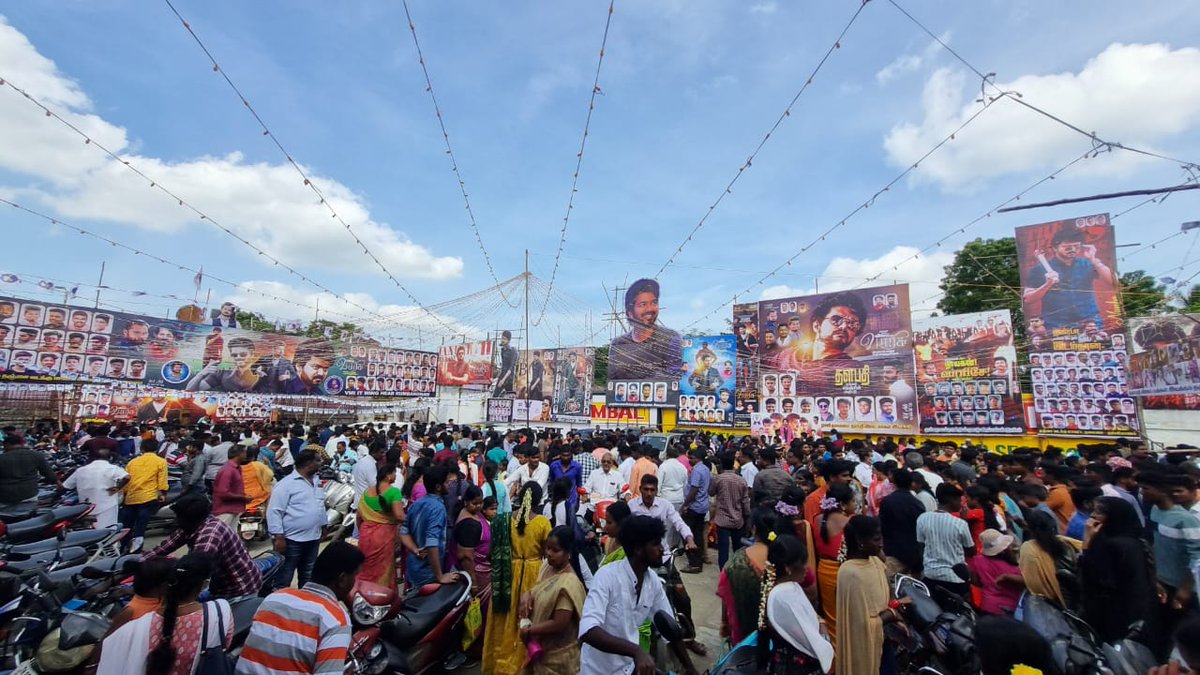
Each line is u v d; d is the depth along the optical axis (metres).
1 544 6.03
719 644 5.55
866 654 3.32
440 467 5.50
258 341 23.33
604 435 13.07
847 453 11.42
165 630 2.59
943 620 4.17
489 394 28.11
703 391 22.64
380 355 26.83
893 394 18.58
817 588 4.42
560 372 26.56
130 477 8.08
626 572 3.08
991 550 4.74
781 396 20.48
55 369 18.61
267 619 2.62
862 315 19.48
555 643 3.37
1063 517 5.88
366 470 8.29
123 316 20.14
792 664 3.17
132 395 19.98
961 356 17.67
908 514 5.36
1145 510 6.09
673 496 8.27
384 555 5.42
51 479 8.08
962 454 8.62
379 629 3.96
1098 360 15.35
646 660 2.69
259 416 22.80
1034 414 16.02
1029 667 2.06
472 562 5.01
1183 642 2.16
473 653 5.04
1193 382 10.02
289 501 5.87
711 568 8.30
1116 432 14.98
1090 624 4.12
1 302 17.86
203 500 4.09
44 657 3.39
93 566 4.74
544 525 4.65
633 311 24.39
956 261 25.98
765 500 6.73
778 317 21.06
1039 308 16.16
